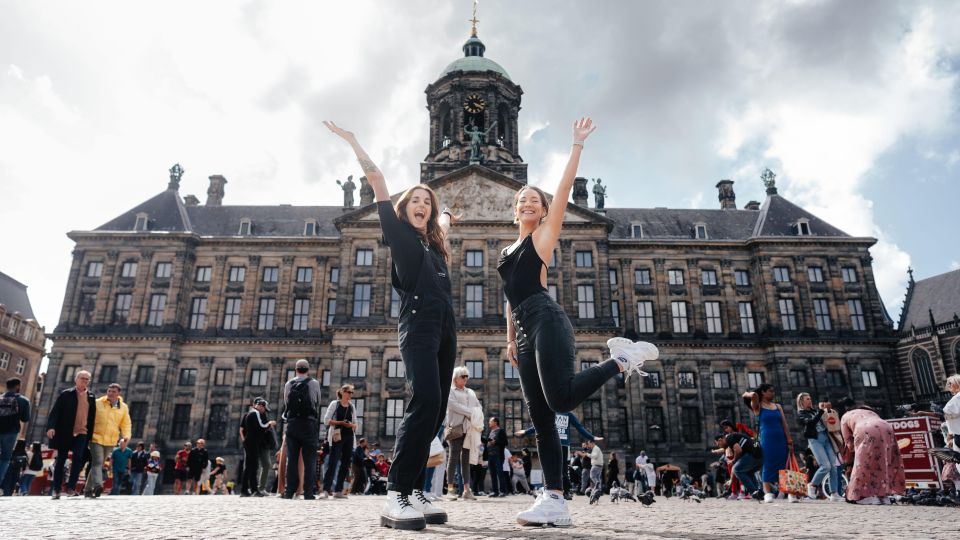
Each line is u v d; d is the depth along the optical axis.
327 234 56.31
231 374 49.19
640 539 3.65
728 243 52.62
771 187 58.38
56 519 4.93
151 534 3.82
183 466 27.06
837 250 51.88
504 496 17.53
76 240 51.59
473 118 52.22
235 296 51.66
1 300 62.66
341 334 44.22
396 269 5.08
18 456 18.09
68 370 48.16
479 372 43.34
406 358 4.81
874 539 3.67
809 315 50.06
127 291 50.38
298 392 11.46
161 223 54.25
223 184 62.16
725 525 4.88
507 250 5.23
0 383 59.31
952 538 3.71
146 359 48.41
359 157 5.33
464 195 47.62
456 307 44.84
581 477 24.97
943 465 12.56
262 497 12.41
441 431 13.66
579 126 5.25
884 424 11.00
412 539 3.64
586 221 47.78
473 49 55.97
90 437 12.80
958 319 47.16
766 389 12.20
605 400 43.00
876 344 49.53
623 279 52.41
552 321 4.65
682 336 50.97
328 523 4.84
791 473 11.67
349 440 13.38
